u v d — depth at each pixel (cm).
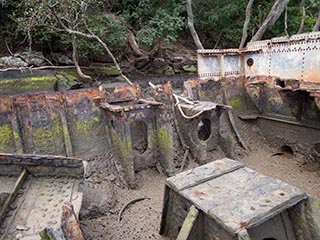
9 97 324
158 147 376
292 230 197
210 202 188
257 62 480
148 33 629
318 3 823
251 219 165
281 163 417
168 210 239
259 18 783
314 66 391
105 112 362
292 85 416
